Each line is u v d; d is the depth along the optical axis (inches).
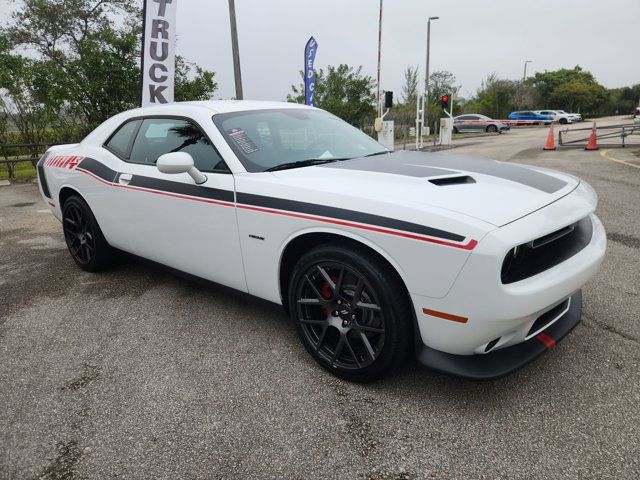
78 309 131.9
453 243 72.1
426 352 82.3
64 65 513.3
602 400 85.0
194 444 77.2
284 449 75.7
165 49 299.3
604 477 67.8
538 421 80.3
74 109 496.1
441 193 82.8
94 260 154.0
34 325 122.7
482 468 70.6
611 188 281.1
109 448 76.9
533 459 71.9
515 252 72.8
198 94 610.2
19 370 101.3
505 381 92.0
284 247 95.4
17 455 75.9
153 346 109.9
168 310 129.5
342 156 116.5
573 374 93.2
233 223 103.2
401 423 81.0
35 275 161.5
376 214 80.6
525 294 72.7
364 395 89.2
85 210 149.2
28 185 400.2
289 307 99.7
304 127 124.9
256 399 88.8
